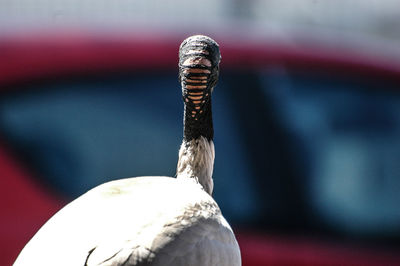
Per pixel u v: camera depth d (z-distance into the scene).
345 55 12.37
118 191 7.69
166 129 11.31
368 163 11.80
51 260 6.98
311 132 11.65
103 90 11.32
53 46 11.46
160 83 11.48
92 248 6.91
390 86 12.25
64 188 10.89
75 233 7.07
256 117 11.47
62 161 10.99
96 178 11.01
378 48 13.66
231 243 7.82
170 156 11.24
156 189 7.75
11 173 10.77
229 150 11.30
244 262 10.84
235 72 11.60
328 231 11.34
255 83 11.60
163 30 12.14
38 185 10.80
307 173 11.47
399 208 11.77
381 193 11.77
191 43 8.30
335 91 11.96
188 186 8.09
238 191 11.20
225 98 11.45
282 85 11.73
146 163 11.17
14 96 11.07
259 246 10.95
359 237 11.45
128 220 7.11
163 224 7.17
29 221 10.61
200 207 7.60
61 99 11.19
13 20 12.95
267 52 11.85
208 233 7.47
